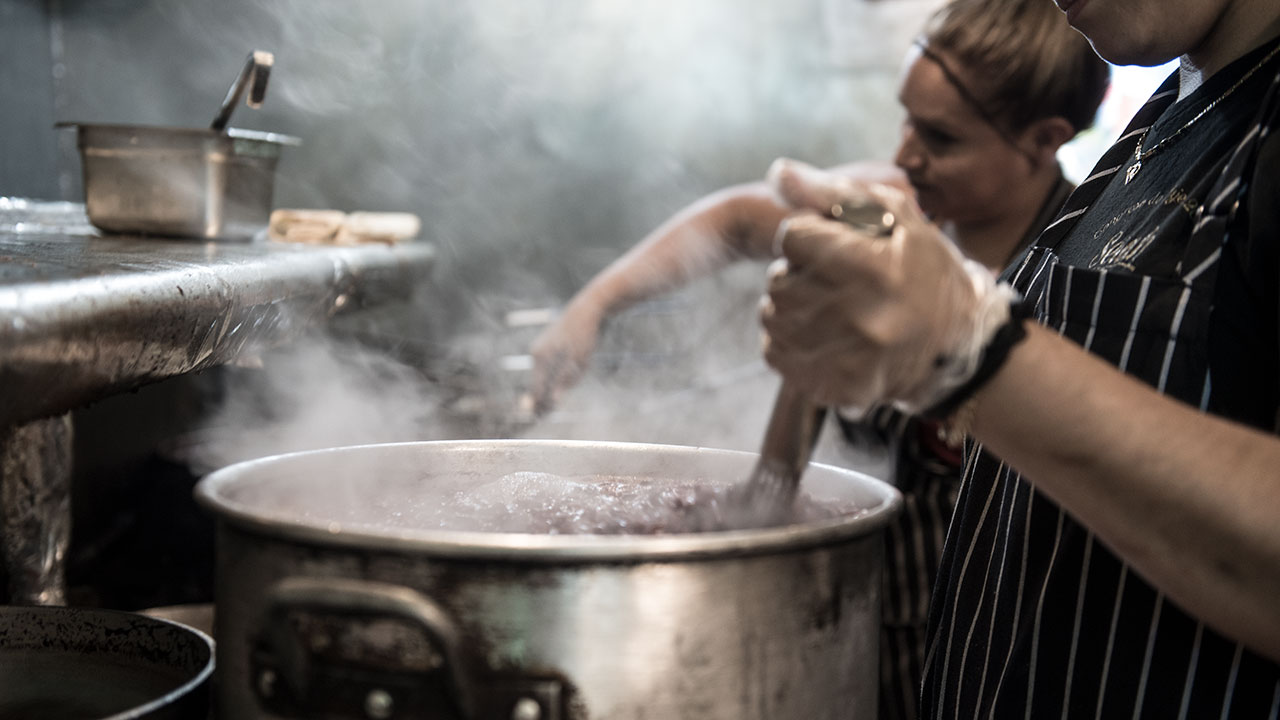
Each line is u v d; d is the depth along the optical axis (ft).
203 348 3.00
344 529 1.86
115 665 2.59
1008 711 2.82
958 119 5.10
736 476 3.00
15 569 3.67
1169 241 2.65
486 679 1.84
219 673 2.12
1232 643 2.47
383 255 5.98
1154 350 2.59
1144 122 3.22
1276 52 2.64
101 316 2.13
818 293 2.06
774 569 1.98
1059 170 5.61
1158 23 2.67
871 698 2.34
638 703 1.88
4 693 2.54
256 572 1.98
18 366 1.83
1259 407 2.46
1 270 2.14
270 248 4.80
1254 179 2.42
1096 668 2.63
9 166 8.61
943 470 5.49
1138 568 2.19
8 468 3.56
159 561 6.41
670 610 1.88
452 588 1.83
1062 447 2.11
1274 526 1.97
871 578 2.28
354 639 1.87
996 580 3.01
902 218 2.08
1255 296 2.44
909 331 2.02
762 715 2.00
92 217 4.74
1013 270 3.51
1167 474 2.04
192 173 4.74
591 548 1.82
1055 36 4.91
